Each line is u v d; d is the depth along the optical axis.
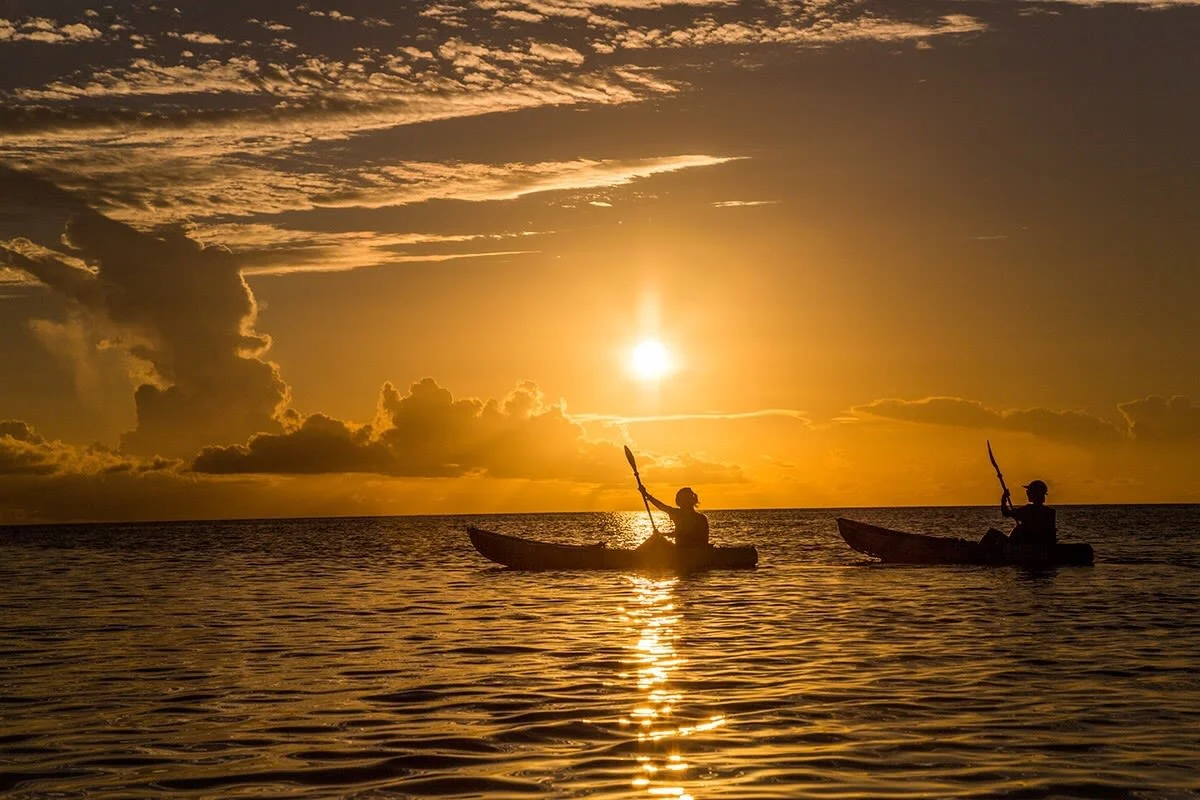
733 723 10.05
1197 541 45.94
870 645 14.79
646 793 7.87
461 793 7.94
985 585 23.16
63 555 50.16
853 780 8.14
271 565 37.34
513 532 95.06
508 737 9.61
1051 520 27.91
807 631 16.30
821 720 10.13
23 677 13.02
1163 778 8.12
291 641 16.06
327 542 64.81
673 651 14.48
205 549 55.91
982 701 10.91
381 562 38.22
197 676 12.98
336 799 7.83
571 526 121.81
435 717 10.48
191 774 8.55
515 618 18.59
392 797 7.87
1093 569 26.81
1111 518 98.19
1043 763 8.57
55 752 9.28
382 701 11.30
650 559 28.02
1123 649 14.23
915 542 28.75
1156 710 10.45
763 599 21.09
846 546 46.16
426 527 113.12
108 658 14.51
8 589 27.17
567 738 9.55
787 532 72.75
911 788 7.93
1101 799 7.64
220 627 18.05
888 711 10.49
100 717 10.66
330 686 12.21
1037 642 14.88
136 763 8.91
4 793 8.07
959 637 15.47
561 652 14.55
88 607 21.91
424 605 21.23
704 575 26.98
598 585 24.72
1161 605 19.22
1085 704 10.73
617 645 15.10
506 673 12.91
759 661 13.55
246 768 8.71
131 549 57.75
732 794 7.82
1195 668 12.74
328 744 9.46
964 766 8.51
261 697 11.61
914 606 19.47
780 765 8.58
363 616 19.45
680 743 9.32
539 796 7.82
